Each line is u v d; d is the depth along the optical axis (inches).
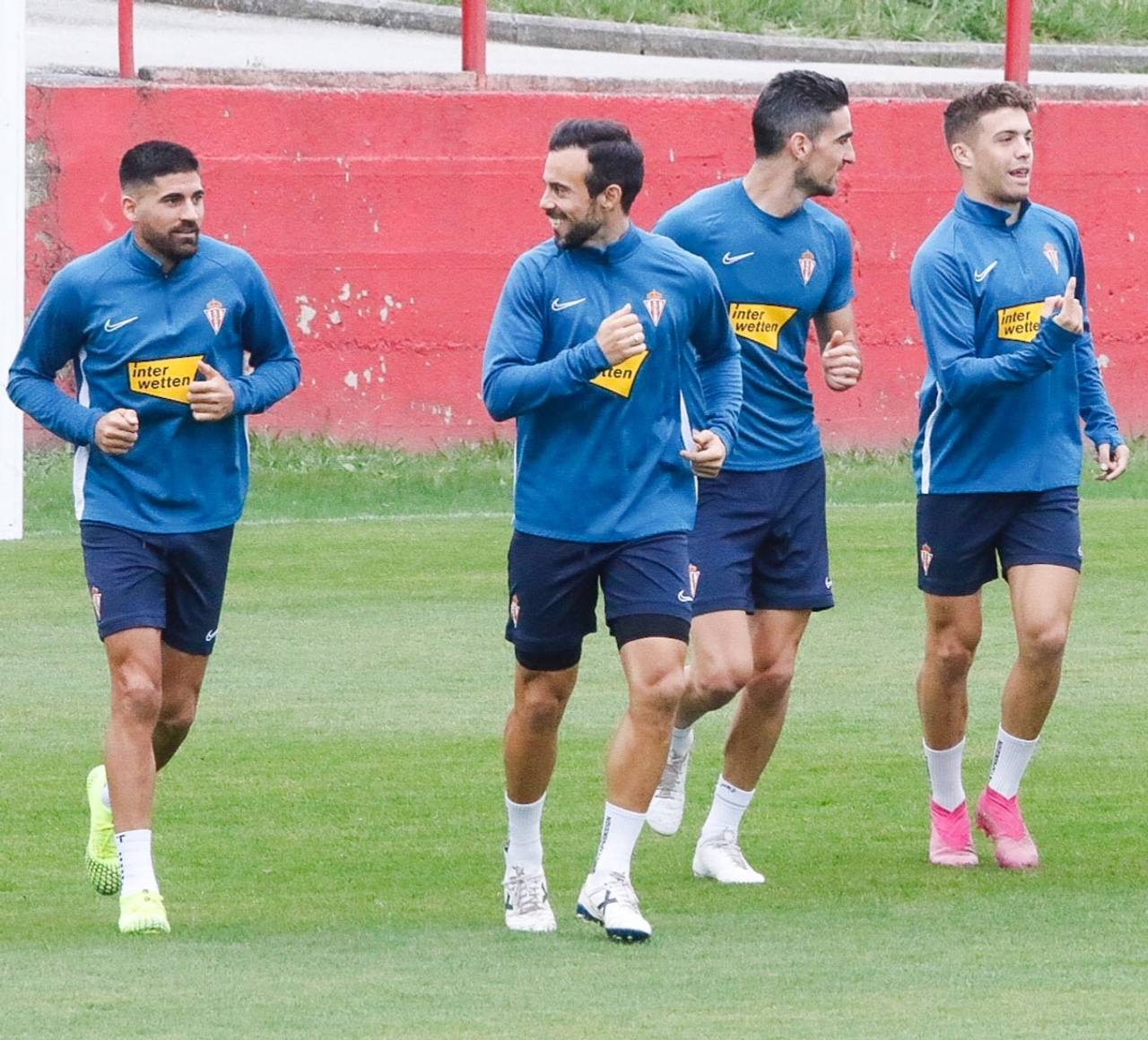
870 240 2406.5
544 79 2389.3
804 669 1435.8
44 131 2171.5
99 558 868.0
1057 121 2454.5
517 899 851.4
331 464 2255.2
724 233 960.9
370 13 3004.4
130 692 856.9
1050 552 966.4
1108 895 910.4
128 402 870.4
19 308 1897.1
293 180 2258.9
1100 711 1310.3
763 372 963.3
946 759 981.2
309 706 1311.5
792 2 3206.2
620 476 832.9
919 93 2519.7
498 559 1860.2
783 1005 716.0
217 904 898.1
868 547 1924.2
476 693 1353.3
